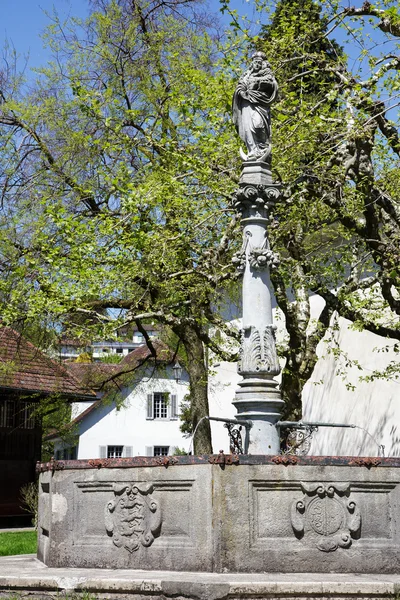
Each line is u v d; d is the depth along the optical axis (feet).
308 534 23.25
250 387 27.73
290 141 43.96
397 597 20.38
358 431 71.46
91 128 56.34
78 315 57.57
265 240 29.35
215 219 46.85
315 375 78.18
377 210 47.14
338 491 23.57
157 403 133.59
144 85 55.72
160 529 23.94
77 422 129.29
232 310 75.77
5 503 89.56
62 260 47.65
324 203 46.14
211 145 44.78
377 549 23.53
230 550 22.72
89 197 55.57
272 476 23.25
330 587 20.58
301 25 45.73
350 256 52.31
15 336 67.56
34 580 22.27
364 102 40.73
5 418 91.20
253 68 30.96
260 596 20.35
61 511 25.81
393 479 23.98
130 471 24.73
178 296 52.75
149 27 60.95
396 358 68.44
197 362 63.52
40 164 58.65
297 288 50.75
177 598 20.62
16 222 56.85
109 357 117.60
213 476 23.06
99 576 22.29
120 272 47.39
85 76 58.18
